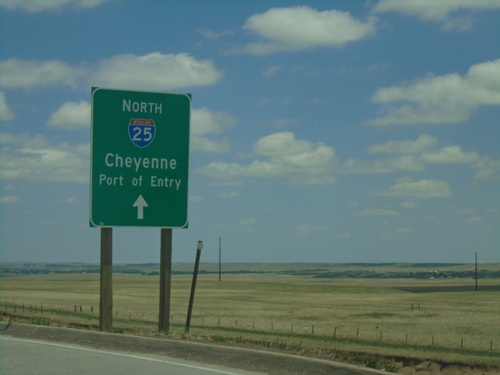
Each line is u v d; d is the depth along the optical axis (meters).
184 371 13.18
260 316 54.75
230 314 56.72
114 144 19.89
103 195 19.80
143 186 20.11
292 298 96.00
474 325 46.47
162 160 20.28
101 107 19.83
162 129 20.30
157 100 20.27
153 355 15.49
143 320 38.72
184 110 20.47
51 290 104.06
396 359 20.06
